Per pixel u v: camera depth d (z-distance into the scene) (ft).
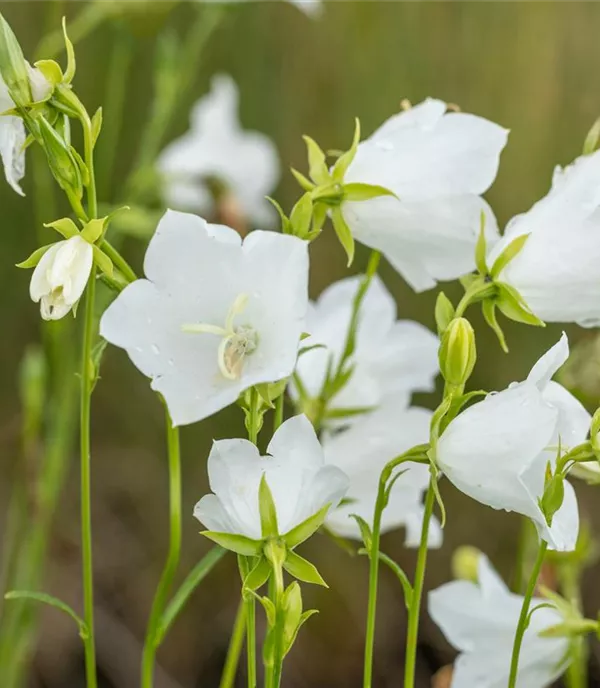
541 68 4.86
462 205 2.15
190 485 4.92
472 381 4.51
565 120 4.86
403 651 4.58
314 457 2.00
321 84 5.04
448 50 4.95
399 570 2.07
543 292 2.11
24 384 2.87
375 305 2.31
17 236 4.85
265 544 2.00
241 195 3.90
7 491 4.80
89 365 2.09
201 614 4.74
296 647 4.58
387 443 2.26
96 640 4.63
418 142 2.15
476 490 2.01
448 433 2.02
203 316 2.04
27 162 3.26
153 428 5.04
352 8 4.99
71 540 5.03
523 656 2.22
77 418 3.13
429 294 4.52
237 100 5.02
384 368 2.30
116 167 4.75
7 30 2.05
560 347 1.99
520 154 4.80
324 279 4.75
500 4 4.90
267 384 2.00
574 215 2.10
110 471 5.07
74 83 4.72
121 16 2.98
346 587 4.60
